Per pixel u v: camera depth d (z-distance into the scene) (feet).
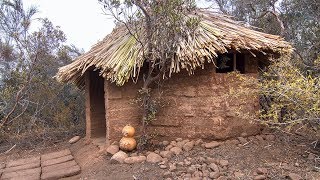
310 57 29.91
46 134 30.55
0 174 20.34
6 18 35.68
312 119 16.63
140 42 18.51
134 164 17.95
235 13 39.24
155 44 18.22
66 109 35.50
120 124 21.09
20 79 32.73
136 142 20.66
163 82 20.77
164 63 18.56
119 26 25.08
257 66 22.03
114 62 19.61
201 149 19.20
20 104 33.94
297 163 16.47
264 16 36.86
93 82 26.78
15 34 33.24
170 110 20.85
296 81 16.29
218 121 19.95
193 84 20.33
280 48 20.71
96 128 26.71
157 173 16.52
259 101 21.89
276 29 35.63
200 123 20.27
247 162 16.90
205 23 21.29
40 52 33.40
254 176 15.33
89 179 17.34
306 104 16.43
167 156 18.29
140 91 19.70
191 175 16.01
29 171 20.59
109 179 16.56
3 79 37.58
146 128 20.53
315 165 16.24
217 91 20.08
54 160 22.70
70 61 40.16
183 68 18.90
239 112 19.20
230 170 16.10
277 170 15.79
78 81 28.40
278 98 18.08
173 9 18.03
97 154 21.18
